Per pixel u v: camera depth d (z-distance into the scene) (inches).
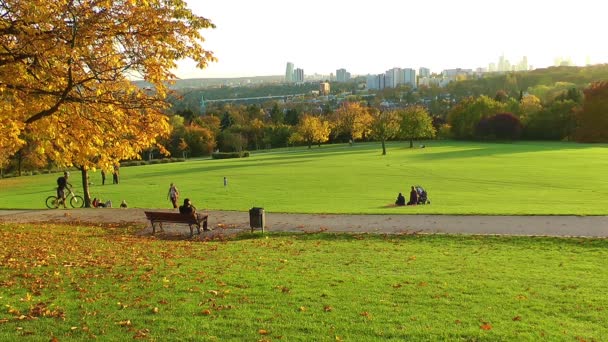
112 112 656.4
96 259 626.5
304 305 432.1
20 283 493.7
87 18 593.3
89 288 483.2
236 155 4532.5
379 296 462.0
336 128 5792.3
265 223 992.9
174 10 649.6
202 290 478.3
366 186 1873.8
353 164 2940.5
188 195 1731.1
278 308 422.6
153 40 639.8
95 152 695.7
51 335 357.7
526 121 5438.0
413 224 916.0
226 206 1366.9
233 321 387.9
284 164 3120.1
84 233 900.0
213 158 4544.8
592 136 4778.5
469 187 1749.5
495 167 2471.7
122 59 641.0
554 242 732.0
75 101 607.8
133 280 518.3
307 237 842.8
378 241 792.9
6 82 583.8
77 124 657.6
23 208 1346.0
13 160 3604.8
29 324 378.9
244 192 1771.7
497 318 399.5
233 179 2284.7
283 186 1939.0
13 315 398.0
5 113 594.2
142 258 643.5
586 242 718.5
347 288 490.3
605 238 732.7
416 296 462.0
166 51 652.7
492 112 5708.7
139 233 935.0
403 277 540.4
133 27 633.6
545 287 494.9
